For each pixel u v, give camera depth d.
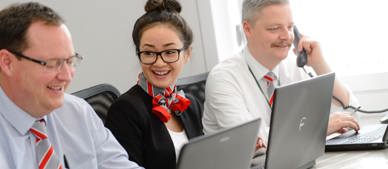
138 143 2.06
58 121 1.84
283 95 1.86
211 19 3.36
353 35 3.31
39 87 1.55
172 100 2.19
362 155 2.30
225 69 2.65
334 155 2.35
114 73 3.49
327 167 2.18
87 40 3.48
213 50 3.39
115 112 2.11
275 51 2.59
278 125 1.88
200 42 3.40
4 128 1.65
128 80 3.49
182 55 2.18
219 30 3.44
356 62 3.34
